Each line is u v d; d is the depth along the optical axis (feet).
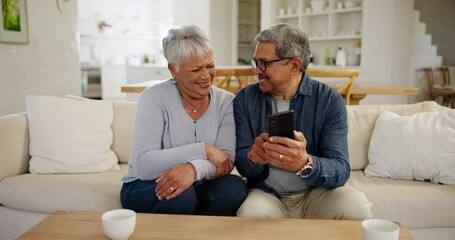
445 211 5.67
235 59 24.82
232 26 24.66
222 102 5.68
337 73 10.03
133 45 26.96
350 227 4.05
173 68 5.22
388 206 5.63
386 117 6.96
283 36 5.09
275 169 5.41
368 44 18.81
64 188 5.91
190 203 5.01
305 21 21.57
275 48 5.10
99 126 7.06
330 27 20.27
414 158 6.33
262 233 3.90
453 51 26.30
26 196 5.96
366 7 18.71
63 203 5.81
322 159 4.85
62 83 13.91
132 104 7.55
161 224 4.11
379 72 18.49
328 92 5.42
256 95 5.64
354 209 4.76
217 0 23.93
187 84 5.19
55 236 3.84
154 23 27.32
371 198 5.68
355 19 20.08
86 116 7.04
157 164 5.07
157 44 27.84
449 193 5.80
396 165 6.45
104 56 25.84
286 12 22.61
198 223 4.14
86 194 5.78
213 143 5.49
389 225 3.57
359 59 20.08
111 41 26.04
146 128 5.27
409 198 5.69
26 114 7.05
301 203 5.49
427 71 22.74
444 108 7.14
